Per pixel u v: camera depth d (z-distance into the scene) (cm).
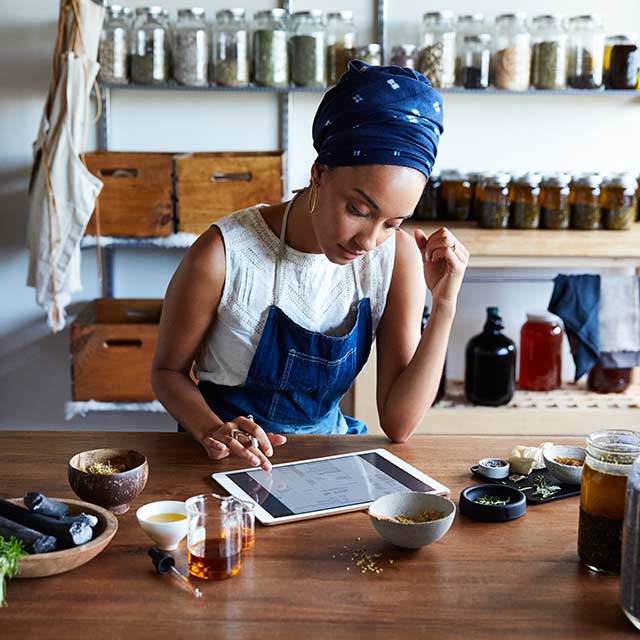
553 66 322
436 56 322
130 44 319
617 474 126
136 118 345
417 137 155
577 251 308
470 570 129
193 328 190
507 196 315
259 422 200
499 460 168
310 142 348
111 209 310
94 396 314
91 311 336
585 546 130
